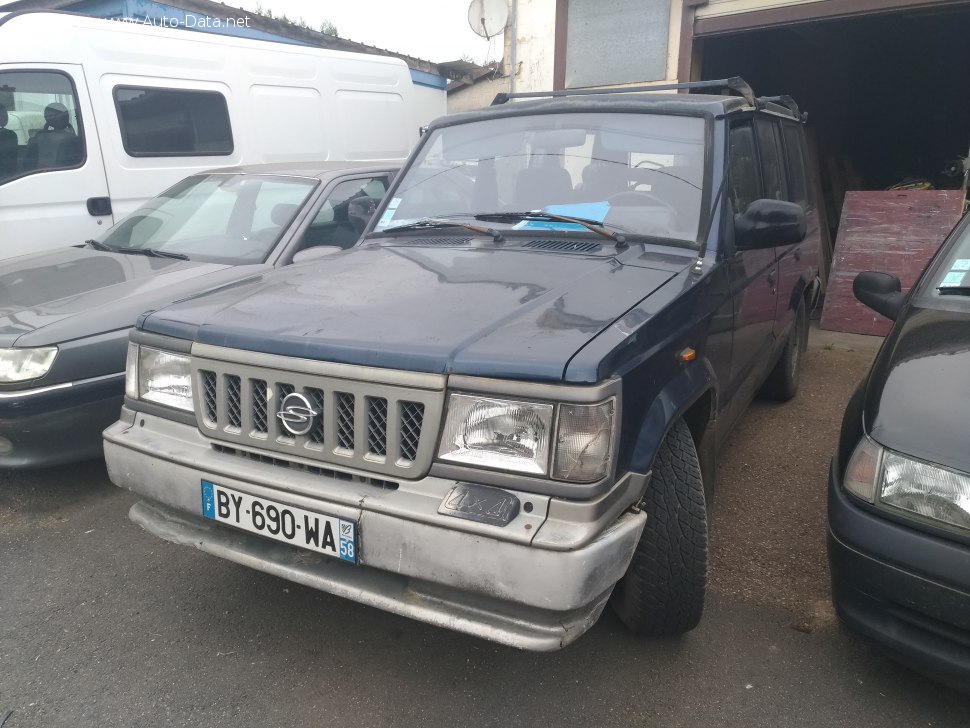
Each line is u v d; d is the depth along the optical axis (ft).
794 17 22.99
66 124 18.35
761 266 11.33
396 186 11.55
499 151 10.91
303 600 9.26
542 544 5.82
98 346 11.16
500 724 7.20
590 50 27.35
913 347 8.40
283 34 33.06
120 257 14.46
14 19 17.67
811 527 11.15
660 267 8.56
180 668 7.98
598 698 7.56
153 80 19.80
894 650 6.91
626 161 10.03
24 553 10.32
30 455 11.00
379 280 8.43
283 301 7.93
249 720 7.25
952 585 6.39
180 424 7.89
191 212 15.80
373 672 7.94
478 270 8.54
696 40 25.14
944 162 34.04
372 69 25.68
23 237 17.78
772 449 14.12
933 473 6.64
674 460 7.57
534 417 6.02
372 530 6.42
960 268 9.86
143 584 9.59
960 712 7.42
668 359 7.29
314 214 14.83
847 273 22.91
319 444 6.84
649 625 7.98
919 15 22.09
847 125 38.50
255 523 7.10
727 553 10.41
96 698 7.52
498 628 6.23
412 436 6.42
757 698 7.58
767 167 12.37
